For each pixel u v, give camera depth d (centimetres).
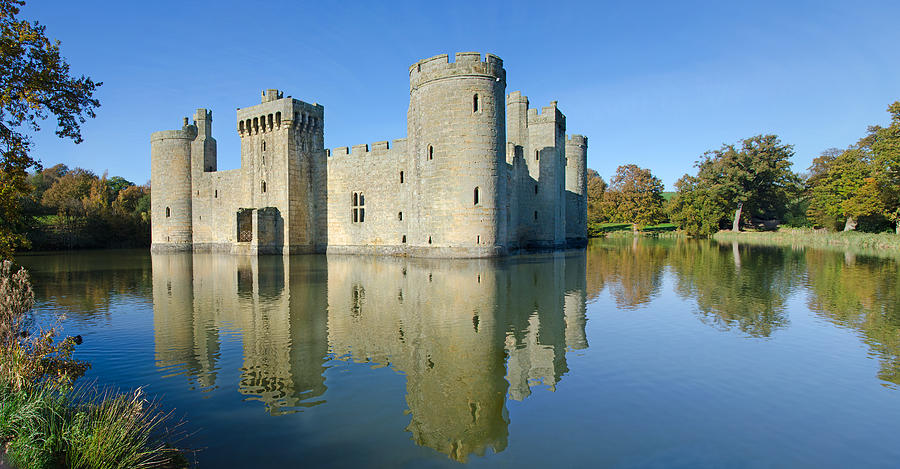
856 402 883
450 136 3606
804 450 710
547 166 5012
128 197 8625
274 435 765
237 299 1942
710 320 1537
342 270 3044
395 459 691
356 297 1952
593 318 1565
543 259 3762
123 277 2800
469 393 938
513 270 2920
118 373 1051
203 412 851
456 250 3606
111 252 5753
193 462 676
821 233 7231
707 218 8506
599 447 722
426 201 3766
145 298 1995
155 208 5941
